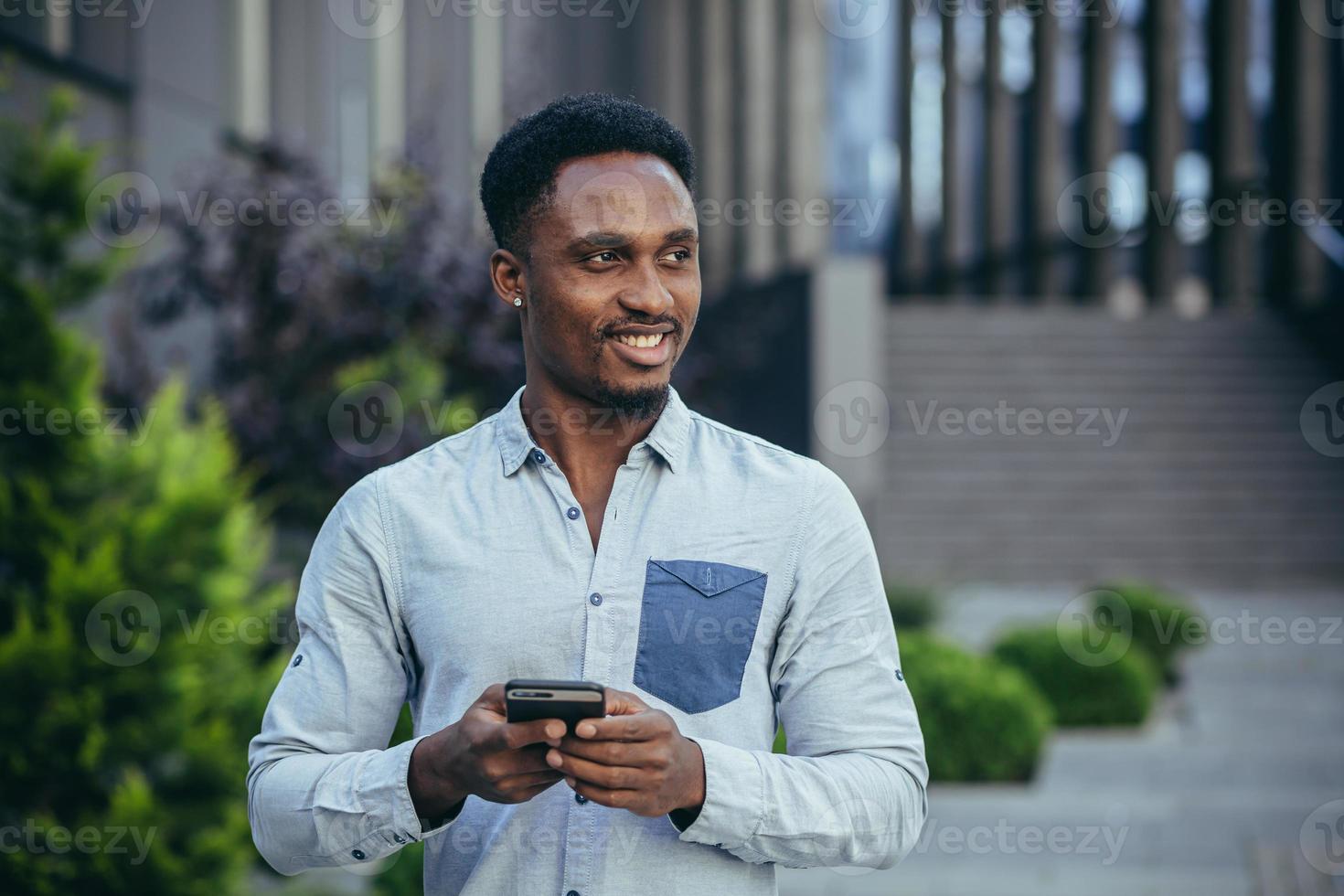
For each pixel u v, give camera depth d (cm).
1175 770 588
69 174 371
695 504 152
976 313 1213
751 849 139
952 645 608
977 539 1021
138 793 339
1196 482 1071
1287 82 1192
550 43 1506
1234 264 1278
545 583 148
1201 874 492
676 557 149
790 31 1535
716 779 136
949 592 887
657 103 1808
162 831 345
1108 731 634
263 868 425
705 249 1584
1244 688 704
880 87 1827
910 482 1069
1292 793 570
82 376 366
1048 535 1038
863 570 154
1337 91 1366
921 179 1591
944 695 568
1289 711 668
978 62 1650
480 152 698
